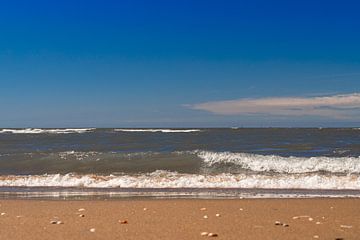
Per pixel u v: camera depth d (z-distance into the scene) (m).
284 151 30.00
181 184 17.41
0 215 10.84
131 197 14.70
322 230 9.00
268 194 15.27
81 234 8.59
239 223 9.77
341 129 82.38
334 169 21.31
